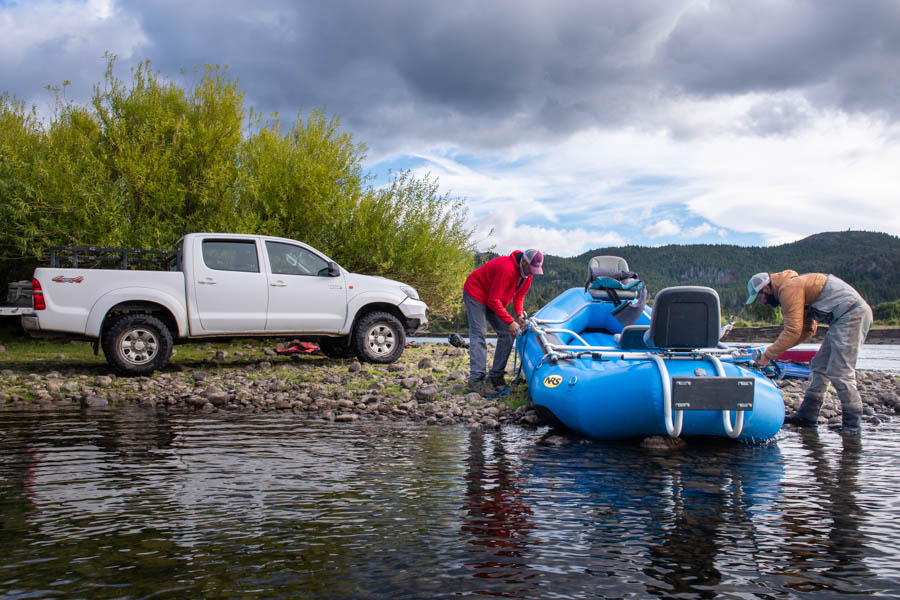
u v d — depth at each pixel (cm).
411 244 1478
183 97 1370
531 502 359
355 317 1051
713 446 536
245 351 1223
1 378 857
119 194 1231
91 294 880
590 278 841
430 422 637
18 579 244
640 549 285
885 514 340
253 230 1292
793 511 345
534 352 718
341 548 282
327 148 1446
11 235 1209
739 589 244
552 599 233
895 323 10269
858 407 631
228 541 290
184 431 572
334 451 494
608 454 498
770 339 4981
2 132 1364
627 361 591
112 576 248
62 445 504
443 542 292
